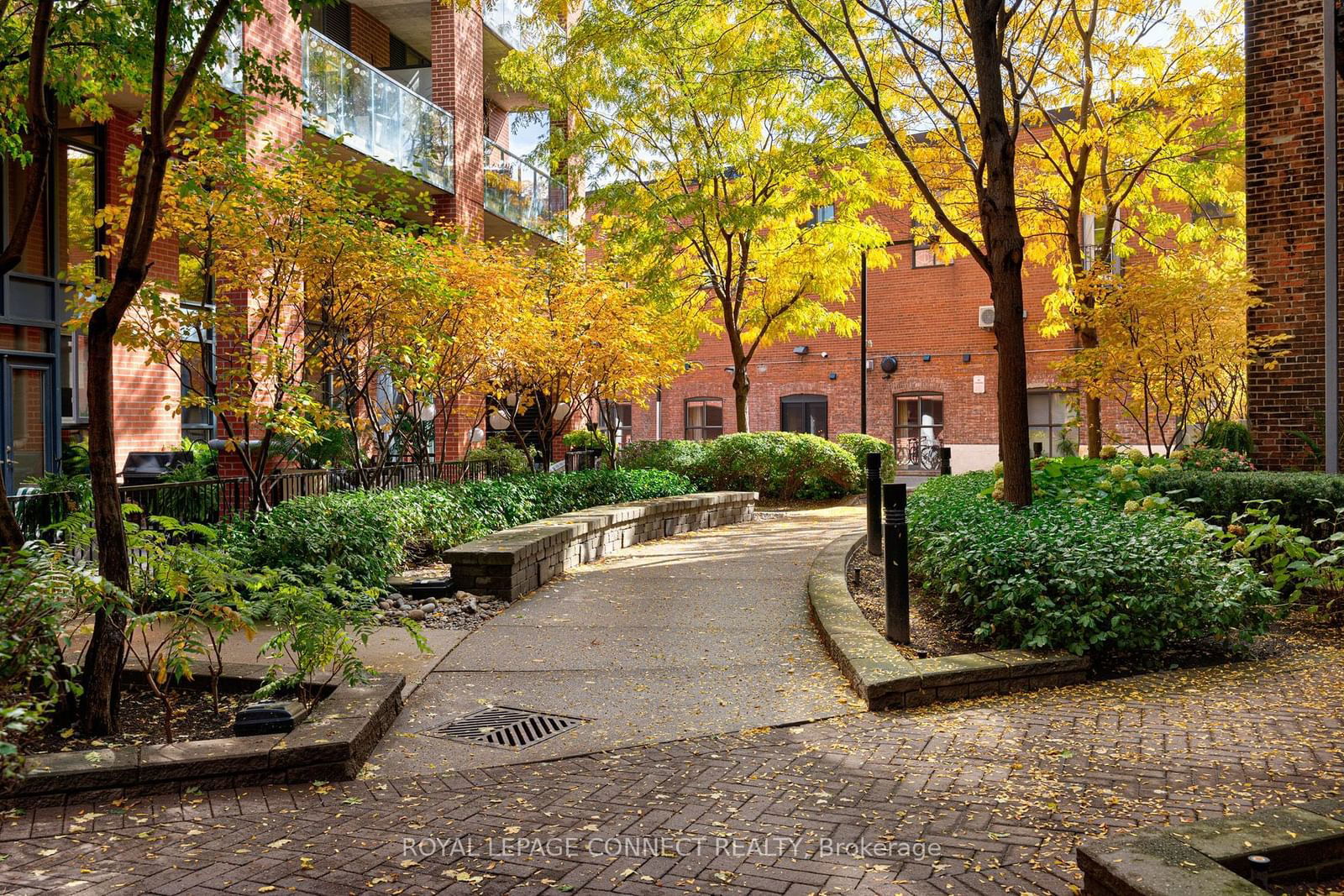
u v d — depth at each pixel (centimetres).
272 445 1218
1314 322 1205
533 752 488
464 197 1883
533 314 1347
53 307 1224
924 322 3002
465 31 1914
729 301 1961
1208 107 1596
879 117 970
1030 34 1528
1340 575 720
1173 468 1021
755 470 1939
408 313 1075
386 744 500
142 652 628
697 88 1738
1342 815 324
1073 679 600
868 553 1097
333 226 929
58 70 791
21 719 385
